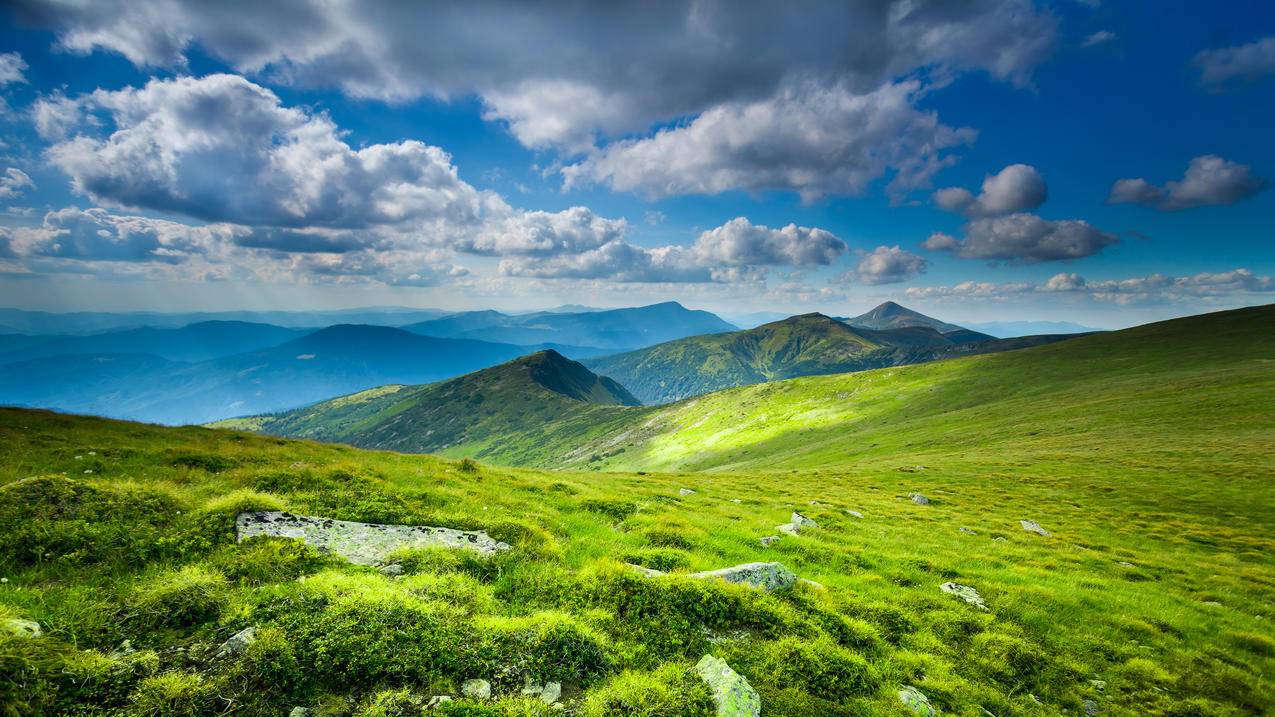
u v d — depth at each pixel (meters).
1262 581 29.39
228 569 12.04
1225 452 61.00
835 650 13.19
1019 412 116.94
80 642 9.07
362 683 9.20
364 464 29.06
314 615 10.23
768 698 11.04
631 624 13.01
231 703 8.23
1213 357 141.12
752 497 42.59
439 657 9.84
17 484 13.53
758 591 15.20
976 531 36.31
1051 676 15.24
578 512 25.81
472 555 15.25
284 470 22.25
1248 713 14.98
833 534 28.97
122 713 7.73
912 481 65.00
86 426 30.83
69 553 11.67
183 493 17.92
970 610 19.08
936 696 12.98
